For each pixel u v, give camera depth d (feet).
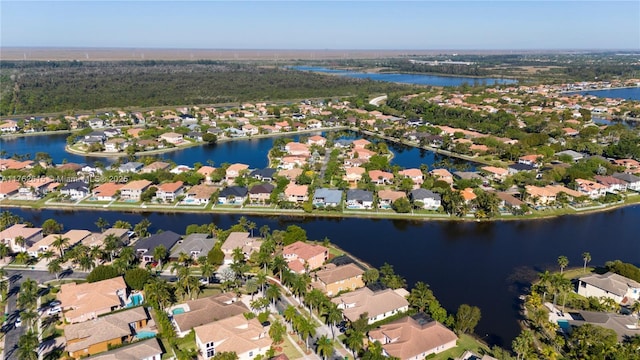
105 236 503.61
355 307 376.68
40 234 531.50
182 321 361.30
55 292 419.13
